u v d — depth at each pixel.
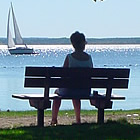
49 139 17.00
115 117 25.94
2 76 93.12
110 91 20.36
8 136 17.48
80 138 17.25
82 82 20.34
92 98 20.16
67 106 43.25
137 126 19.73
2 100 49.88
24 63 165.38
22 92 59.56
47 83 19.83
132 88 64.06
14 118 25.94
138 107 42.28
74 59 20.95
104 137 17.45
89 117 26.19
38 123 20.17
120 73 20.52
